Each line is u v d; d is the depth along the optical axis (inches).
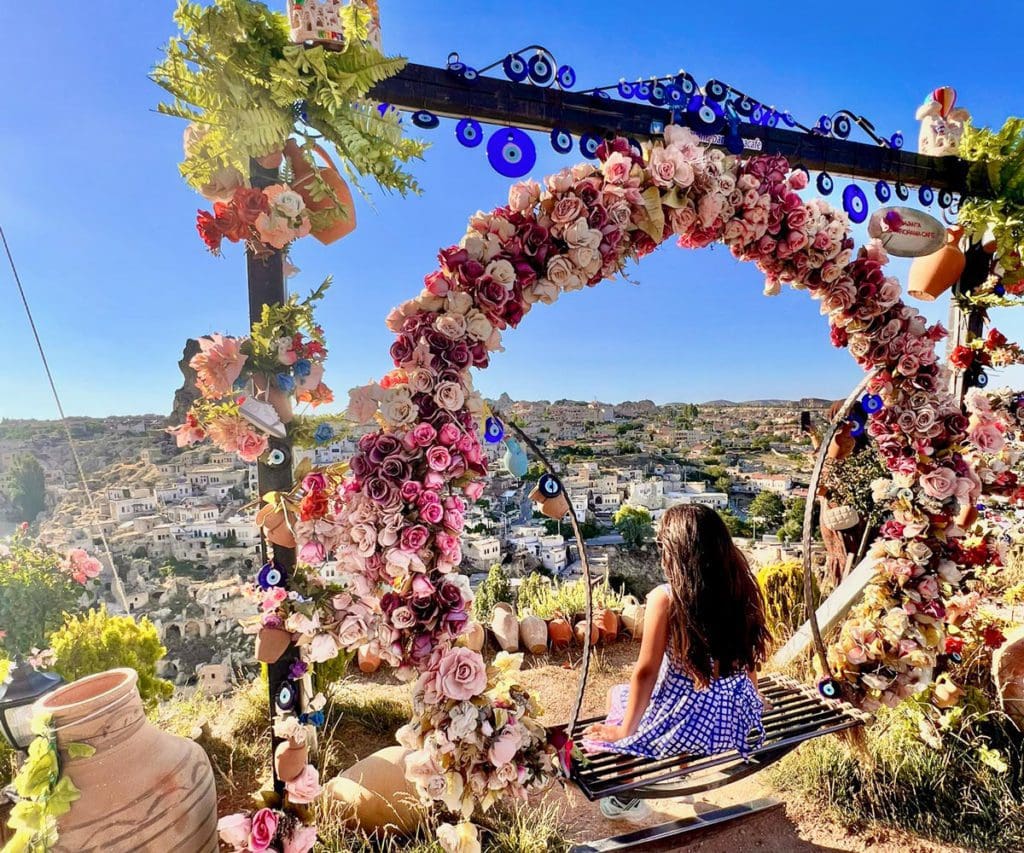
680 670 91.2
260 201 66.4
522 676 162.1
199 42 62.4
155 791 71.1
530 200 76.4
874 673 105.0
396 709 137.3
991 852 94.1
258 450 67.2
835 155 104.3
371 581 67.7
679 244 92.4
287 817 70.6
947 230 116.7
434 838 93.9
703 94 90.7
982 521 126.8
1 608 114.0
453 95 76.0
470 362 71.9
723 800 110.3
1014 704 117.3
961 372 129.5
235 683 145.7
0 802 95.6
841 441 111.8
